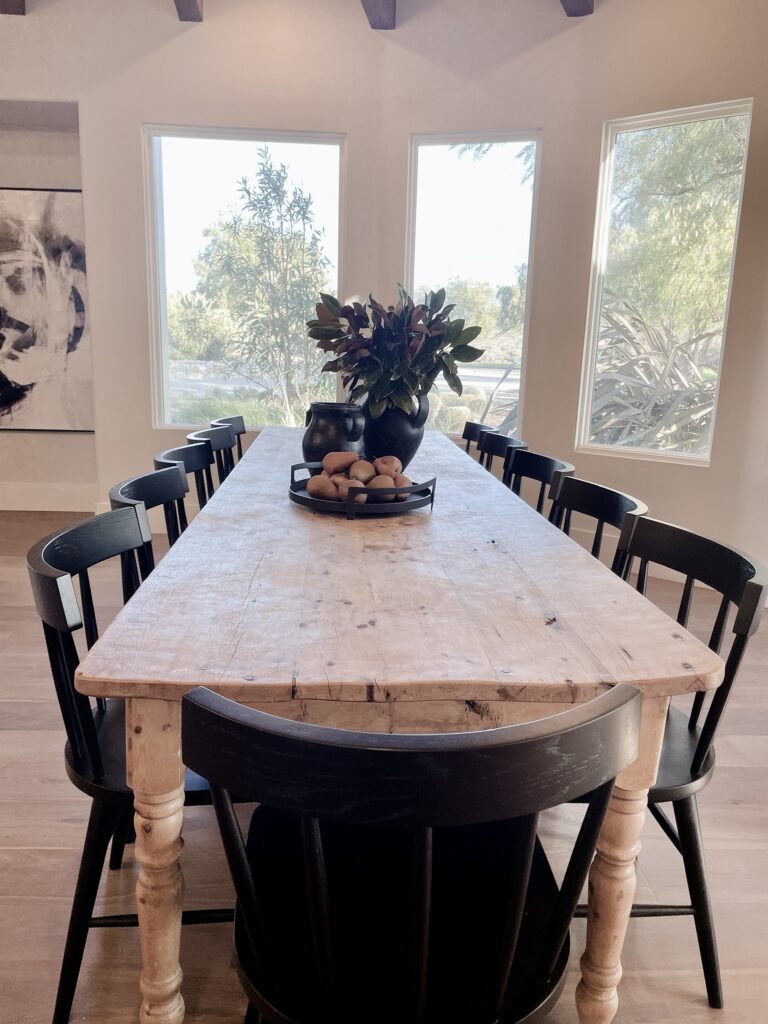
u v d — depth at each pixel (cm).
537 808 79
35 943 152
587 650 109
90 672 97
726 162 376
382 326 203
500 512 195
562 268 428
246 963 97
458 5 425
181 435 479
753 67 354
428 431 343
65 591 119
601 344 433
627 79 393
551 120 419
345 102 444
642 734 105
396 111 444
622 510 184
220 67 438
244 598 127
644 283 412
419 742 75
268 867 114
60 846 181
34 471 519
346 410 209
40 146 480
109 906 161
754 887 175
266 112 443
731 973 151
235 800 130
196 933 157
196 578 136
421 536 170
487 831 125
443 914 106
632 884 111
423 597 130
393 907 107
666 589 389
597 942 113
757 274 364
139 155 445
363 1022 88
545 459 251
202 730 81
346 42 438
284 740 75
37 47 432
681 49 374
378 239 460
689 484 399
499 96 427
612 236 421
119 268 457
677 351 405
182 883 111
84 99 437
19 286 491
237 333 480
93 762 125
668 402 412
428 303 214
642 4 383
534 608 126
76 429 512
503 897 110
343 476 191
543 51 414
